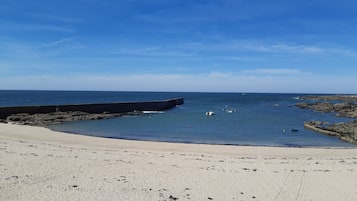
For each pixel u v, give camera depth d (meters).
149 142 26.50
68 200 10.62
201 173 15.08
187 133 34.59
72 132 33.59
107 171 14.81
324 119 51.75
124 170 15.16
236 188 12.81
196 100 135.25
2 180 12.48
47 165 15.32
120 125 41.00
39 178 13.05
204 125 42.16
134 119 49.38
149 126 40.44
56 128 36.62
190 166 16.58
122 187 12.32
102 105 57.59
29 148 20.05
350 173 15.65
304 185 13.45
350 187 13.25
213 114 58.97
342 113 60.16
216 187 12.86
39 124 39.22
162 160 17.98
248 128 39.31
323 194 12.32
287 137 32.34
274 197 11.87
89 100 115.44
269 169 16.31
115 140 27.14
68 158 17.23
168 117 53.31
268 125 42.66
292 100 137.25
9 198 10.62
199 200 11.24
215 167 16.55
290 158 20.25
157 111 68.38
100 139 27.36
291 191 12.61
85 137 28.27
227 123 44.72
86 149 21.33
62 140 25.81
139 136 31.83
